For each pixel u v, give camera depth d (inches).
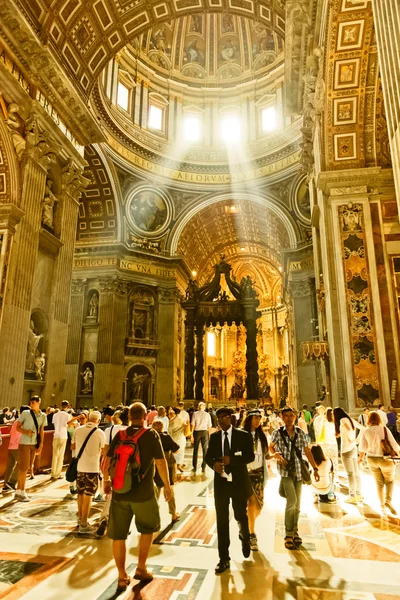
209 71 1149.7
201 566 148.8
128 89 1029.2
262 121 1091.3
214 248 1379.2
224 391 1561.3
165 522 206.7
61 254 507.5
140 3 577.9
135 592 127.3
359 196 453.1
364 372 408.5
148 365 987.9
